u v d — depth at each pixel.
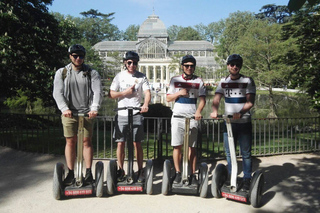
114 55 51.91
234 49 24.98
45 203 3.76
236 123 3.97
